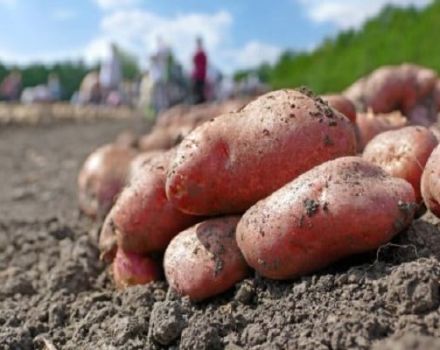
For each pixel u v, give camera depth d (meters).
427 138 0.39
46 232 0.63
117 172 0.63
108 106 3.14
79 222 0.67
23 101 3.67
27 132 2.25
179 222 0.39
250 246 0.33
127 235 0.40
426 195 0.34
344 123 0.35
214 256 0.35
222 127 0.35
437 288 0.29
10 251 0.58
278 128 0.34
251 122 0.35
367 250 0.32
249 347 0.30
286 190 0.33
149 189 0.39
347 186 0.31
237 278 0.35
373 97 0.67
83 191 0.65
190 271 0.36
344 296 0.31
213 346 0.31
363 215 0.31
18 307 0.43
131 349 0.33
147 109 1.87
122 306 0.38
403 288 0.29
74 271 0.45
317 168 0.33
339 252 0.32
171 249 0.37
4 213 0.82
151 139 0.79
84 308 0.40
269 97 0.36
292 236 0.32
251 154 0.34
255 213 0.33
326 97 0.47
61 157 1.45
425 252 0.32
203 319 0.32
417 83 0.67
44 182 1.09
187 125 0.83
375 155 0.40
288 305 0.32
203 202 0.36
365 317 0.28
